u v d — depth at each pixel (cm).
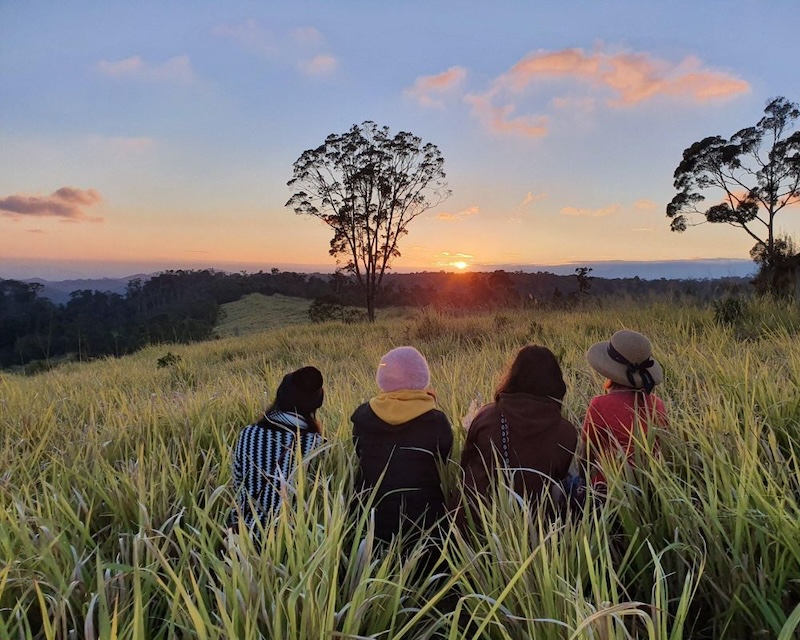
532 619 174
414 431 305
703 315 1015
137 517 299
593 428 322
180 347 2055
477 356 784
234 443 423
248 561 205
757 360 508
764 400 372
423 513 289
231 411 512
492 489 275
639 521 254
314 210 4122
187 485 329
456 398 454
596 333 934
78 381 1034
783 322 870
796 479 258
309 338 1655
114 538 288
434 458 307
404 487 296
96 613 217
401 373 316
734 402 372
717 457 261
